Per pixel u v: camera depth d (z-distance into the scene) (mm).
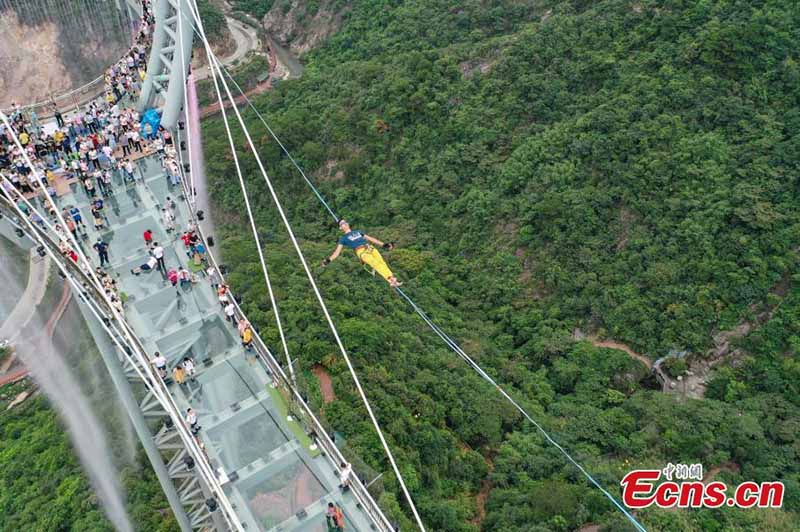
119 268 33625
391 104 73688
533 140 64438
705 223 52750
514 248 59875
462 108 70375
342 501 25469
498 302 57562
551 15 77125
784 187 52000
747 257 50719
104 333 32406
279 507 25203
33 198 36969
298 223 70562
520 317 55219
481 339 52188
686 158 55938
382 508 25078
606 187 58312
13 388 51188
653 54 63156
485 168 66438
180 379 28656
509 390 46031
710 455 40562
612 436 42188
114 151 41625
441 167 68688
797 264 49562
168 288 32719
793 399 45875
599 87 65688
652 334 51188
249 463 26391
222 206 72188
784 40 57344
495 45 73875
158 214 37062
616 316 52344
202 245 34156
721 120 56688
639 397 46250
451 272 61438
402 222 67375
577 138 61562
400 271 59969
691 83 59500
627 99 61375
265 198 73062
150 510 39844
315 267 52000
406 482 33562
